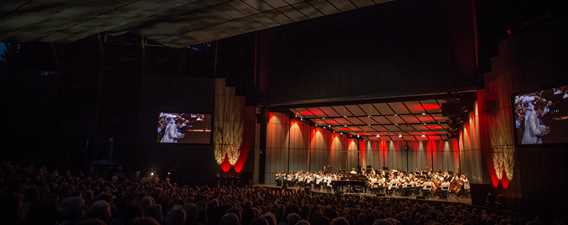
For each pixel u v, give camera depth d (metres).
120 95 28.66
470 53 24.36
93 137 27.11
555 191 15.38
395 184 27.14
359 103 29.56
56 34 12.62
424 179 27.94
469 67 24.20
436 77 25.23
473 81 23.92
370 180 28.09
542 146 16.27
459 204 21.94
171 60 33.91
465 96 25.62
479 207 20.53
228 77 33.81
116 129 28.08
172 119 29.00
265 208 9.80
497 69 21.08
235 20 11.60
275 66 32.09
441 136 40.16
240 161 31.11
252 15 11.19
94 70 28.09
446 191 24.84
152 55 33.47
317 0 10.03
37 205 6.08
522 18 23.05
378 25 27.83
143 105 28.64
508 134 19.67
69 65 27.62
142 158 28.00
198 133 29.23
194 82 29.88
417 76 25.89
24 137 25.44
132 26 12.13
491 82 22.09
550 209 15.62
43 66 28.31
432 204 23.09
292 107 32.72
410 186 26.17
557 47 15.64
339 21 29.41
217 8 10.59
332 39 29.53
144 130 28.41
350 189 28.95
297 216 6.77
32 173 15.37
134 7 10.30
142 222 4.14
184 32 12.90
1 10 9.77
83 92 27.58
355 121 35.91
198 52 34.84
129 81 28.97
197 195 12.02
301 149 35.50
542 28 16.64
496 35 24.12
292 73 31.02
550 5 18.73
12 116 25.31
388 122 35.41
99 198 8.37
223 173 29.86
